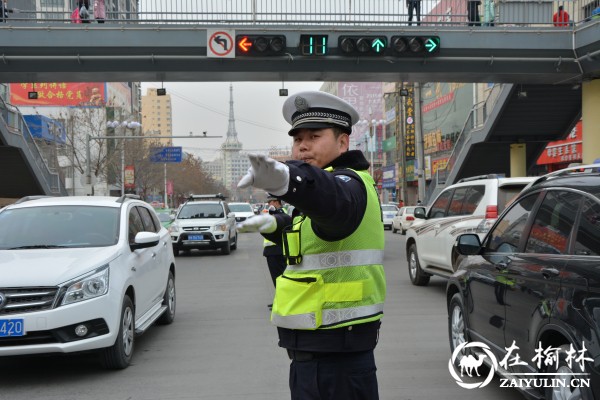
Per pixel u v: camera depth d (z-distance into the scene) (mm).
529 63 17234
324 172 2057
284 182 1862
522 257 4297
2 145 23656
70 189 49062
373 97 77312
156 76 17312
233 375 5648
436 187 30812
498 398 4875
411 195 54625
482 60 16984
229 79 17828
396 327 7684
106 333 5547
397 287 11336
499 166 27969
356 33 16672
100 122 42969
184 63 16797
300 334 2432
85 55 16422
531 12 18188
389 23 16844
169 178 72562
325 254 2387
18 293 5266
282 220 2604
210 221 19188
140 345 6953
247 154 1786
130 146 47000
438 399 4883
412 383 5309
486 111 24250
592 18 16859
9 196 29062
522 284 4133
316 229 2324
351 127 2611
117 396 5105
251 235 32156
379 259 2523
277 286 2516
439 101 45719
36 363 6223
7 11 17078
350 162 2559
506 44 16938
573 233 3760
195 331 7707
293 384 2510
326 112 2537
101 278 5598
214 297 10562
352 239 2400
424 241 10953
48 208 6859
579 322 3348
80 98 65500
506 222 4867
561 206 4043
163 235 8258
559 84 20125
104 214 6777
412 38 16203
